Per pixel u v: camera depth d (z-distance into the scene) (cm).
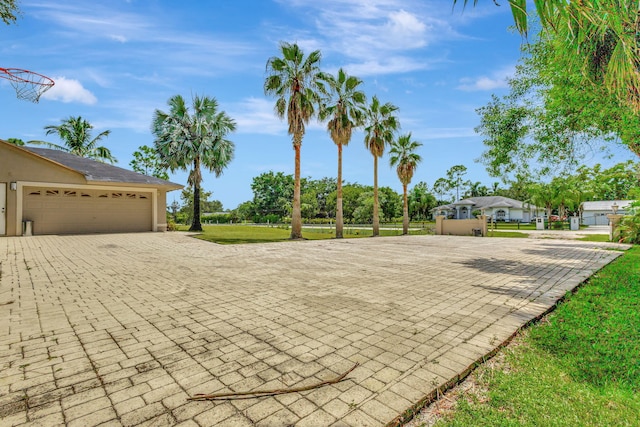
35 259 801
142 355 274
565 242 1449
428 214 5609
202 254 947
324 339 312
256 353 279
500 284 563
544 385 231
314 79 1602
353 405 203
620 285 550
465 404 209
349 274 654
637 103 382
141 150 3198
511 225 3672
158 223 1692
